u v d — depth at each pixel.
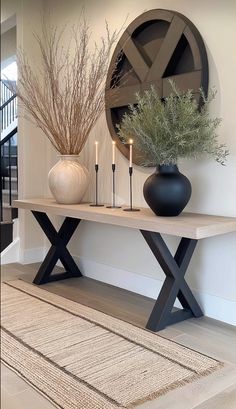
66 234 3.60
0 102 5.92
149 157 2.58
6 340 2.38
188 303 2.71
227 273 2.67
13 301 3.04
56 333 2.48
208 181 2.73
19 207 3.55
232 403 1.76
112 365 2.08
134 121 2.58
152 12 2.98
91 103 3.37
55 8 4.00
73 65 3.52
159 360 2.14
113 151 3.14
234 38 2.54
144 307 2.96
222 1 2.59
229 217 2.58
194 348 2.29
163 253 2.51
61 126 3.38
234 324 2.63
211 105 2.68
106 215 2.72
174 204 2.53
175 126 2.44
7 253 4.21
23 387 1.89
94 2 3.55
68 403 1.76
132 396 1.81
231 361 2.13
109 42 3.36
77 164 3.38
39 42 3.93
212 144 2.49
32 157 4.16
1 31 4.74
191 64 2.82
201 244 2.81
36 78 3.90
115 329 2.54
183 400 1.78
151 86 2.77
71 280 3.64
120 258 3.45
